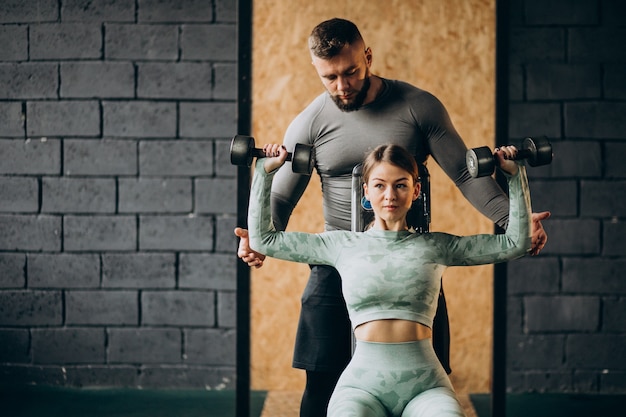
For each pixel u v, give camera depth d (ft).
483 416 12.05
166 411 12.31
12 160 13.47
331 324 8.88
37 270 13.52
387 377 7.43
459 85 12.37
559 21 13.14
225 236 13.39
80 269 13.50
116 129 13.38
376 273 7.64
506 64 10.89
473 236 7.84
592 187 13.23
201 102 13.32
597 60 13.17
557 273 13.29
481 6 12.29
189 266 13.43
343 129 8.79
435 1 12.30
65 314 13.53
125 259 13.46
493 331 11.03
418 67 12.35
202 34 13.26
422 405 7.24
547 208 13.28
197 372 13.52
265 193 7.89
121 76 13.33
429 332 7.69
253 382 13.21
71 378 13.58
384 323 7.56
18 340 13.60
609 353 13.30
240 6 10.74
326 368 8.86
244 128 10.77
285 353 13.12
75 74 13.35
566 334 13.32
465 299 12.99
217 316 13.44
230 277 13.41
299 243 7.91
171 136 13.35
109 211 13.44
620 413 12.31
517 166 7.66
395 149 7.72
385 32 12.37
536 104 13.23
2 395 13.07
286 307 13.05
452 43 12.34
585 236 13.28
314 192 12.73
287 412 12.20
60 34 13.33
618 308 13.26
